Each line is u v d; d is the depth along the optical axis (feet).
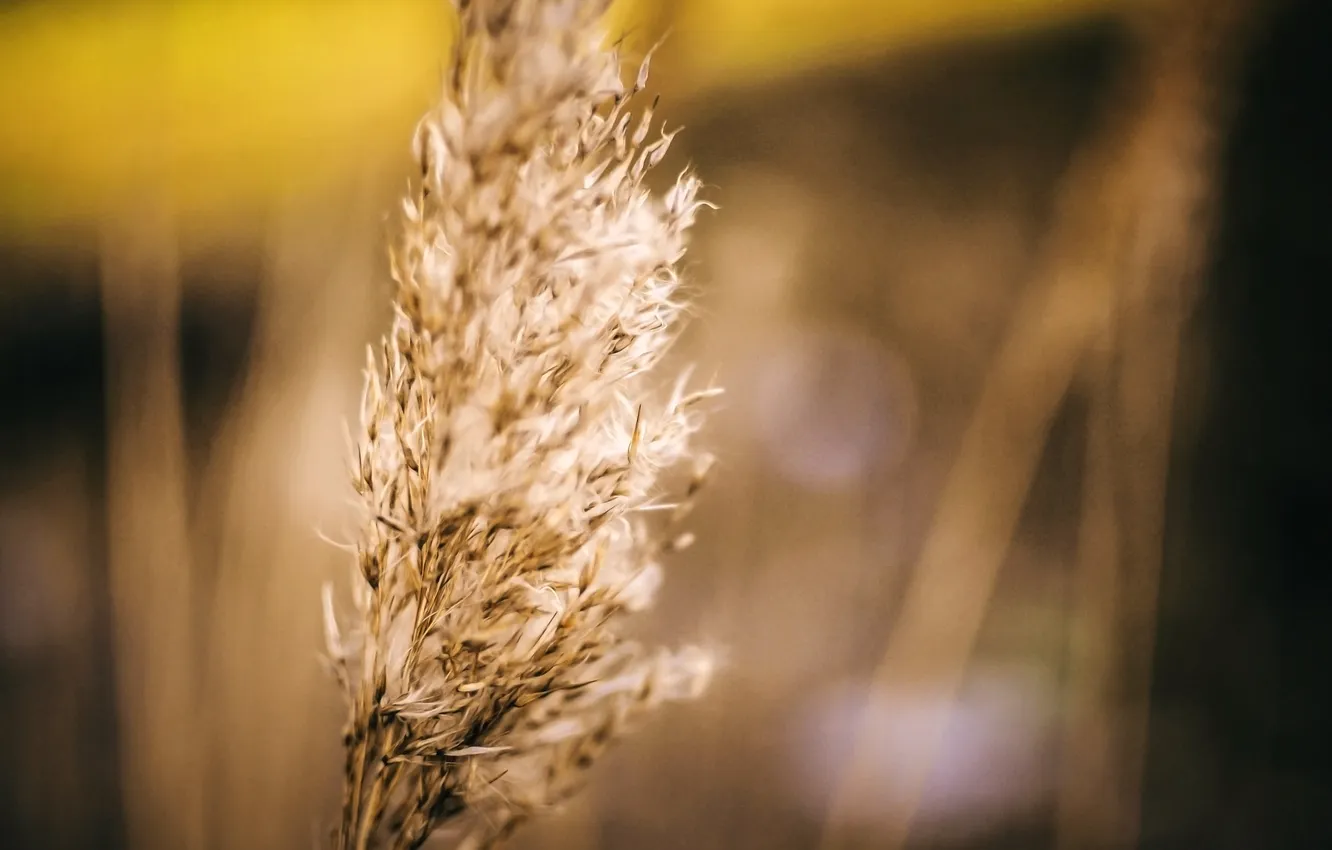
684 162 2.53
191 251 2.55
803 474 2.78
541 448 1.03
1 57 2.48
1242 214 2.75
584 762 1.13
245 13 2.34
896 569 2.79
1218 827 2.70
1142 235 2.06
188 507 2.48
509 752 1.09
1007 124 2.78
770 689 2.60
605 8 1.00
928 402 2.94
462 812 1.08
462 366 1.02
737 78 2.43
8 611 2.80
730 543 2.64
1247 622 3.02
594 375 1.03
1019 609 2.89
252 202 2.42
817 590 2.70
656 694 1.14
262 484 2.30
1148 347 2.25
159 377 2.31
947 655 2.57
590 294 1.02
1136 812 2.52
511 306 1.02
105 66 2.40
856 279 2.90
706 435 2.55
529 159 1.00
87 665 2.80
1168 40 1.87
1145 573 2.48
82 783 2.60
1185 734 2.87
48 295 2.97
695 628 2.57
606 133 1.02
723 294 2.64
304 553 2.29
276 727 2.28
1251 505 3.05
